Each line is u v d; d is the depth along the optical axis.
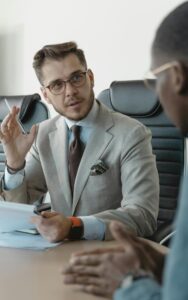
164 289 0.64
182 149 2.05
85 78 1.69
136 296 0.73
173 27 0.74
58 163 1.76
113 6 2.73
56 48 1.67
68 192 1.72
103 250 0.90
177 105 0.77
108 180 1.68
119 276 0.82
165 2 2.55
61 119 1.84
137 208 1.51
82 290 0.88
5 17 3.11
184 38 0.73
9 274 1.03
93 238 1.34
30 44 3.05
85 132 1.74
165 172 2.08
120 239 0.87
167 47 0.74
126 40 2.71
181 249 0.63
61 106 1.71
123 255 0.84
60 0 2.90
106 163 1.68
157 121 2.09
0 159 2.47
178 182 2.04
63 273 0.89
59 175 1.75
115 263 0.83
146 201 1.56
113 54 2.77
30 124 2.28
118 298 0.75
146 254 0.85
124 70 2.75
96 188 1.67
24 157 1.73
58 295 0.90
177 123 0.80
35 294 0.90
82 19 2.85
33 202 1.84
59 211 1.76
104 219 1.39
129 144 1.67
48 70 1.68
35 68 1.74
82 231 1.32
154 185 1.62
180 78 0.73
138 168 1.63
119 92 2.17
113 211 1.46
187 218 0.63
